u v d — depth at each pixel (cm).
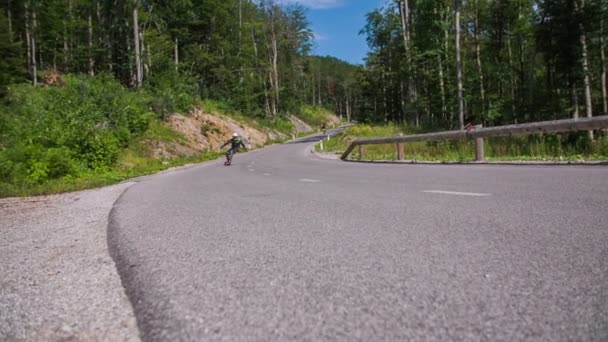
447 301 217
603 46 2912
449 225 393
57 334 220
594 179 680
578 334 177
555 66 2848
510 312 200
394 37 4512
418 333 185
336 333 190
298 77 8081
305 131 8100
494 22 3678
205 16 5891
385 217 454
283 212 530
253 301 233
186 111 4197
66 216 686
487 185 692
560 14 2689
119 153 2473
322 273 273
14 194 1239
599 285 226
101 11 5072
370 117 6347
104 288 286
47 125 2409
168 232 449
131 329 217
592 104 3250
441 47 3675
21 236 533
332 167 1481
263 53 7031
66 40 4991
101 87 3500
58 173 1719
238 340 189
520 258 280
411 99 4475
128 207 707
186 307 231
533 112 3297
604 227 350
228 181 1125
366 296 230
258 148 4559
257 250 343
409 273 263
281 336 191
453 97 3650
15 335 222
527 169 942
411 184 776
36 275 336
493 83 3772
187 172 1862
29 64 4481
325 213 503
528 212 434
